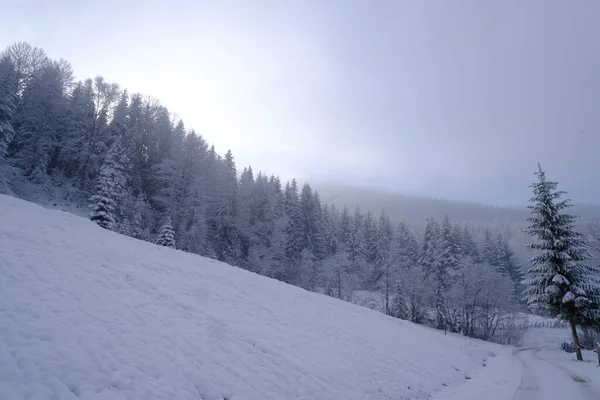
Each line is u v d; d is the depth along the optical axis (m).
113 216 33.97
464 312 51.12
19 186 37.28
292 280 53.03
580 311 22.56
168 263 13.94
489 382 13.26
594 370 15.57
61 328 6.30
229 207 49.84
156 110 56.72
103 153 46.94
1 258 8.45
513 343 47.22
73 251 10.93
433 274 56.38
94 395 4.98
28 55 47.41
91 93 49.62
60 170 45.62
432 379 12.52
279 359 8.89
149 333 7.46
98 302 7.96
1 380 4.58
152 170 48.81
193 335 8.18
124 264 11.59
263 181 67.31
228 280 14.73
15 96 38.28
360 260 62.50
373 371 11.06
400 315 52.81
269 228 54.91
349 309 19.89
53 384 4.84
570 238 23.72
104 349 6.21
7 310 6.26
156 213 43.88
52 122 44.62
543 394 10.53
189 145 45.28
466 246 77.31
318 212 71.69
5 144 34.75
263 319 11.54
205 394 6.23
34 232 11.57
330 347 11.60
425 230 71.06
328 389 8.46
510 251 76.50
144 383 5.76
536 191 25.20
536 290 24.55
